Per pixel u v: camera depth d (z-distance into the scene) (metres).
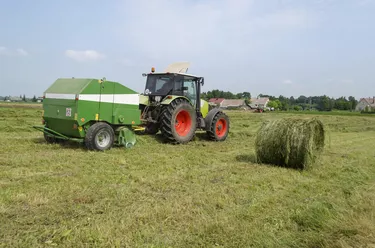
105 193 4.03
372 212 3.69
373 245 2.91
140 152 7.08
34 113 16.80
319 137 6.35
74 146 7.39
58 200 3.71
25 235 2.85
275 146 6.32
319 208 3.71
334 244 2.93
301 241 3.03
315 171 5.96
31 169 5.05
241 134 11.97
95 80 7.04
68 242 2.76
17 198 3.65
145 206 3.63
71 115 6.83
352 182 5.19
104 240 2.82
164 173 5.22
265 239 3.00
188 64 9.60
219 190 4.38
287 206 3.91
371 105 90.44
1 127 10.03
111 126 7.64
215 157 7.00
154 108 8.91
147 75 9.46
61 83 7.24
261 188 4.66
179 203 3.78
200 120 9.67
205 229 3.13
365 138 12.42
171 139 8.55
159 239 2.92
